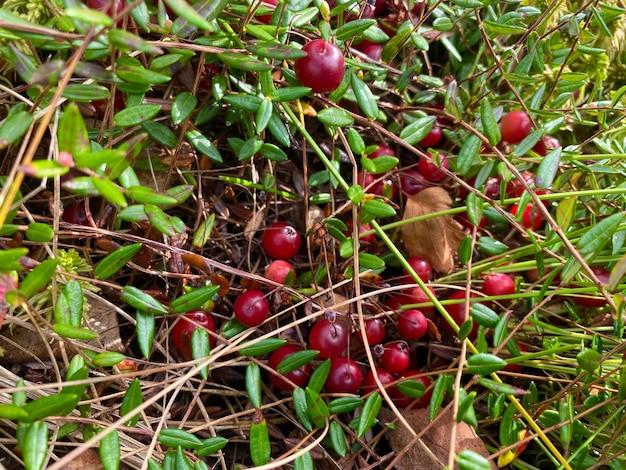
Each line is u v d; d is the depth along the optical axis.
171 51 0.13
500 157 0.14
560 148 0.14
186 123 0.14
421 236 0.17
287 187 0.18
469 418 0.12
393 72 0.18
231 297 0.16
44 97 0.12
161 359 0.15
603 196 0.17
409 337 0.15
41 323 0.14
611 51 0.21
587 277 0.15
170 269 0.15
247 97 0.14
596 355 0.13
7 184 0.09
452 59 0.19
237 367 0.16
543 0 0.19
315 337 0.14
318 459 0.15
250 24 0.14
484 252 0.17
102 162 0.09
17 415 0.10
